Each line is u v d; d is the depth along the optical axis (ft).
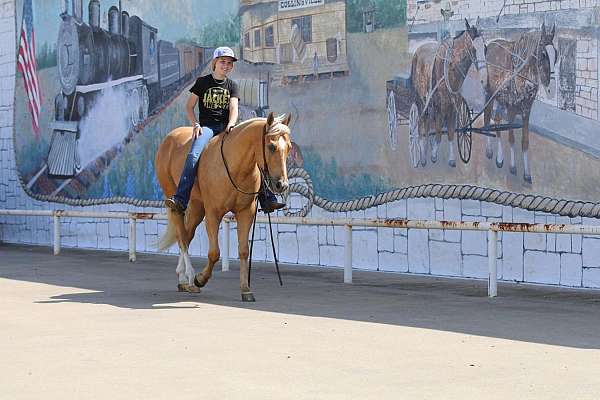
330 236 51.47
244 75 56.18
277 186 33.99
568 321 31.58
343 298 37.96
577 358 25.05
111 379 22.79
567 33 40.88
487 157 44.01
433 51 46.16
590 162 40.19
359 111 49.80
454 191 45.37
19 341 27.99
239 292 39.99
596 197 40.01
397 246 48.11
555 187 41.42
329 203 51.39
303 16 52.54
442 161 45.88
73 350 26.50
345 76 50.44
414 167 47.21
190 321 31.68
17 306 35.50
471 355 25.49
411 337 28.35
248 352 26.03
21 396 21.18
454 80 45.21
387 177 48.52
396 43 47.88
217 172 36.24
